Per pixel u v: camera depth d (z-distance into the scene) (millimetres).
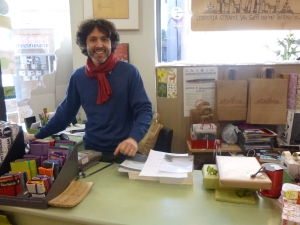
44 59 2533
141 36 2445
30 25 2572
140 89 1627
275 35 2564
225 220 973
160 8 2717
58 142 1310
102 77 1590
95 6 2422
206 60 2609
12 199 1085
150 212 1023
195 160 2174
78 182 1234
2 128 1215
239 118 2248
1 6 1989
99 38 1560
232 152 2168
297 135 2102
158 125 2311
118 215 1007
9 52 2287
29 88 2512
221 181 1065
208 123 2230
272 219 979
